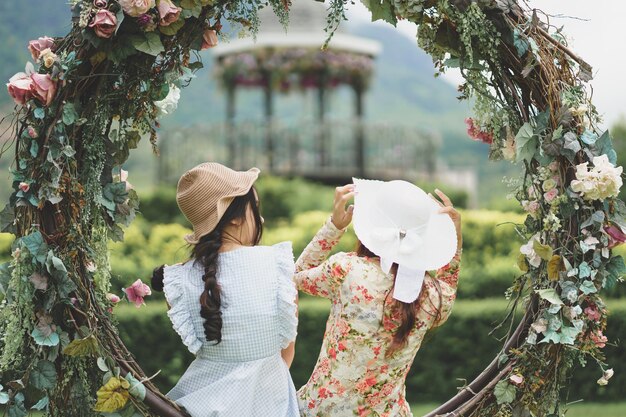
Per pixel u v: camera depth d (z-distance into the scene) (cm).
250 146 1492
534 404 289
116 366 272
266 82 1505
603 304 291
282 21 296
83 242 276
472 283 700
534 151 290
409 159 1611
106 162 289
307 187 1338
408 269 278
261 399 275
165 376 621
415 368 659
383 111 6081
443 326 655
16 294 267
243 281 276
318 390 283
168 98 304
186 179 285
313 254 296
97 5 266
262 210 1265
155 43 274
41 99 267
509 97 298
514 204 1035
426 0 283
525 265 301
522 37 284
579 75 291
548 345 288
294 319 276
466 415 291
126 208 295
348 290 279
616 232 288
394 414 284
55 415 277
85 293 273
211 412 269
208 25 290
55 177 266
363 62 1516
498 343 655
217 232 280
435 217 294
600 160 282
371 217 288
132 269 673
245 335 273
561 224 291
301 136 1500
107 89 284
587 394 642
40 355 271
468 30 281
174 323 273
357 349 279
